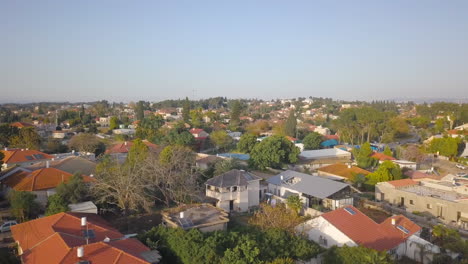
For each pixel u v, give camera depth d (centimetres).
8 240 2939
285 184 4731
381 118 9638
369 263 2323
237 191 4341
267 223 3150
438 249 2834
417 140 11238
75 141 8138
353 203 4462
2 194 4212
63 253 2112
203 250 2364
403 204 4366
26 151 5844
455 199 4022
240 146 7956
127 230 3344
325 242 3058
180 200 4297
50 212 3234
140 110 16025
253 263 2253
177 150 5675
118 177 3894
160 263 2466
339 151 8388
